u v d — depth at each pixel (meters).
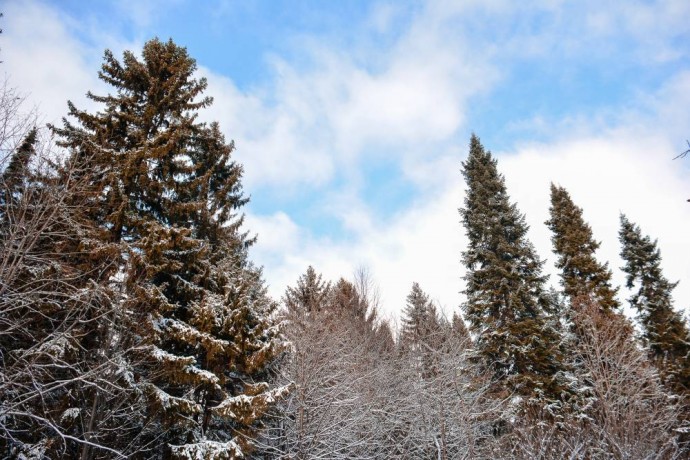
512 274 20.47
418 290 25.86
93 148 12.52
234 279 13.77
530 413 15.80
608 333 18.05
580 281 23.12
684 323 22.39
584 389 16.42
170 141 13.26
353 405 15.16
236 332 12.08
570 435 14.00
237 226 18.02
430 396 15.19
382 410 15.71
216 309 12.20
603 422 14.89
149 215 13.63
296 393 13.88
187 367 10.81
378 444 15.18
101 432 10.48
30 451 8.57
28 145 10.42
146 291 10.97
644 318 23.62
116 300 10.49
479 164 26.47
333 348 16.45
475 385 16.08
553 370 18.59
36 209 9.27
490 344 19.44
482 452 14.61
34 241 8.99
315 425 13.84
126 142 14.02
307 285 22.86
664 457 13.62
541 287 20.83
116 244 11.20
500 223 22.81
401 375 17.72
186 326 11.77
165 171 13.98
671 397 16.44
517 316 19.83
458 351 16.72
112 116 13.81
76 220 11.32
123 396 10.64
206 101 15.64
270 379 14.41
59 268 9.85
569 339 19.91
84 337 10.94
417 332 18.84
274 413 14.30
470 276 22.12
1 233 9.31
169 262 11.95
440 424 14.55
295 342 15.14
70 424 9.49
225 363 12.16
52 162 10.48
